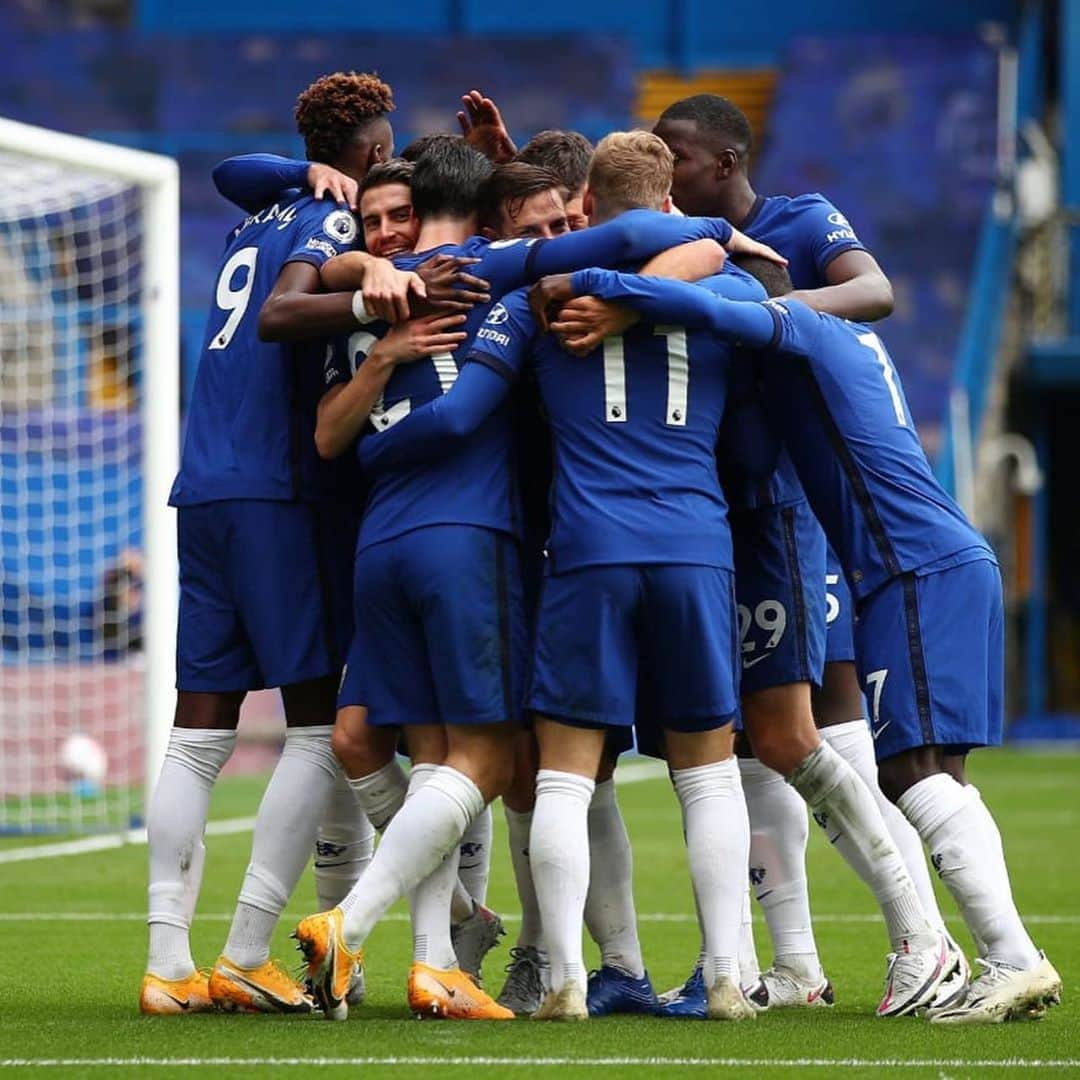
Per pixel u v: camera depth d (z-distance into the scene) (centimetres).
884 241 7906
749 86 8644
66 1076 1259
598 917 1617
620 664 1501
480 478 1541
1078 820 3922
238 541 1616
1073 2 7869
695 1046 1379
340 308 1547
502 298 1559
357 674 1577
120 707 4756
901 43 8525
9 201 3791
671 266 1533
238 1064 1295
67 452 5288
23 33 8612
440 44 8556
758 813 1736
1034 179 8162
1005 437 7312
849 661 1791
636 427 1518
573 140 1731
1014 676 7281
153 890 1630
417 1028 1466
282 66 8556
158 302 3300
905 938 1588
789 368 1595
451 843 1519
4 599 5319
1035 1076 1270
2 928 2278
